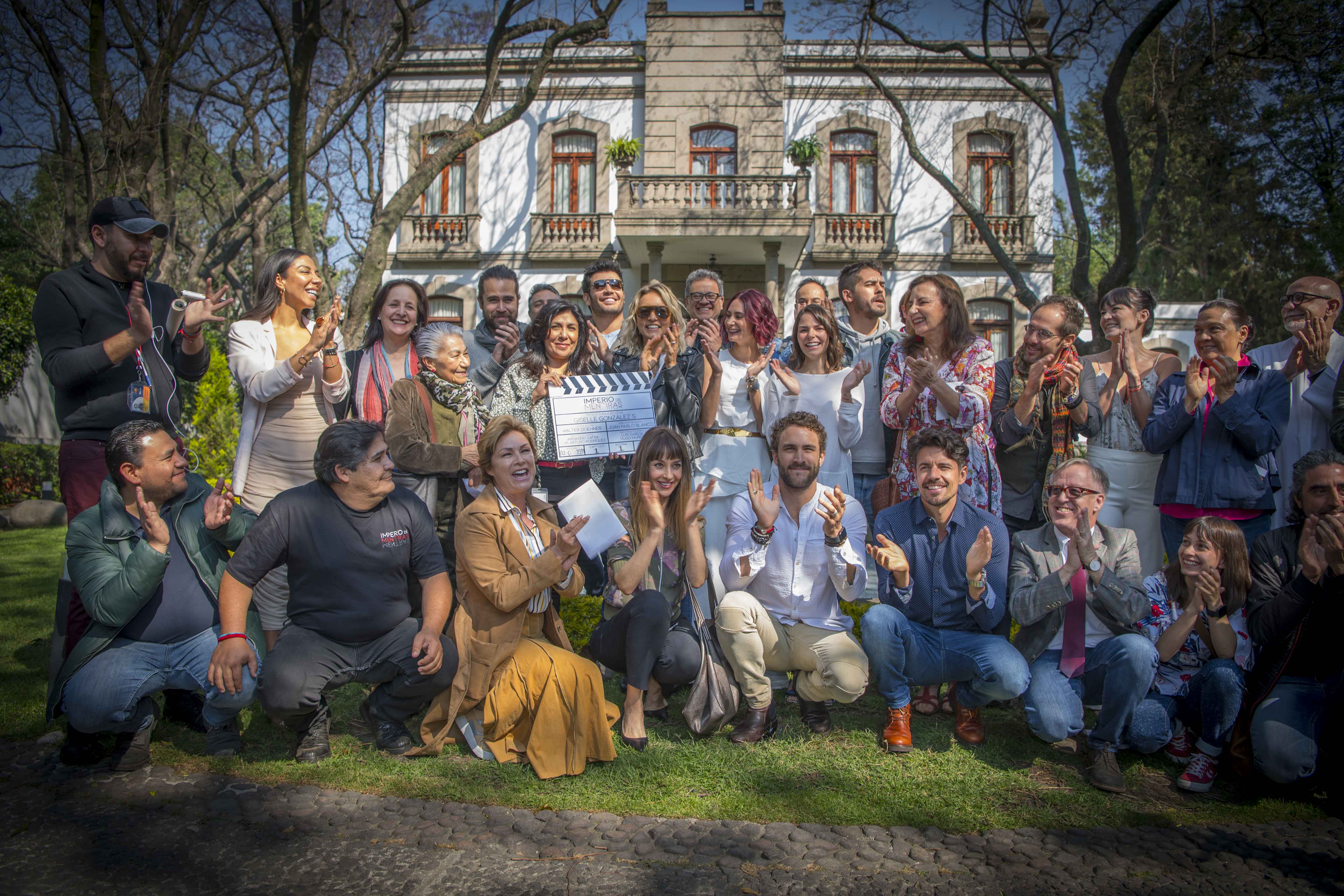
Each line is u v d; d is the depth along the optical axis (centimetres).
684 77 1772
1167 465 446
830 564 388
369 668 367
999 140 1802
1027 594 379
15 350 1366
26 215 1666
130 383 411
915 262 1797
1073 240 1505
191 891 269
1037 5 1741
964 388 439
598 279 558
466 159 1831
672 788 342
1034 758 383
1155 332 1848
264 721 409
